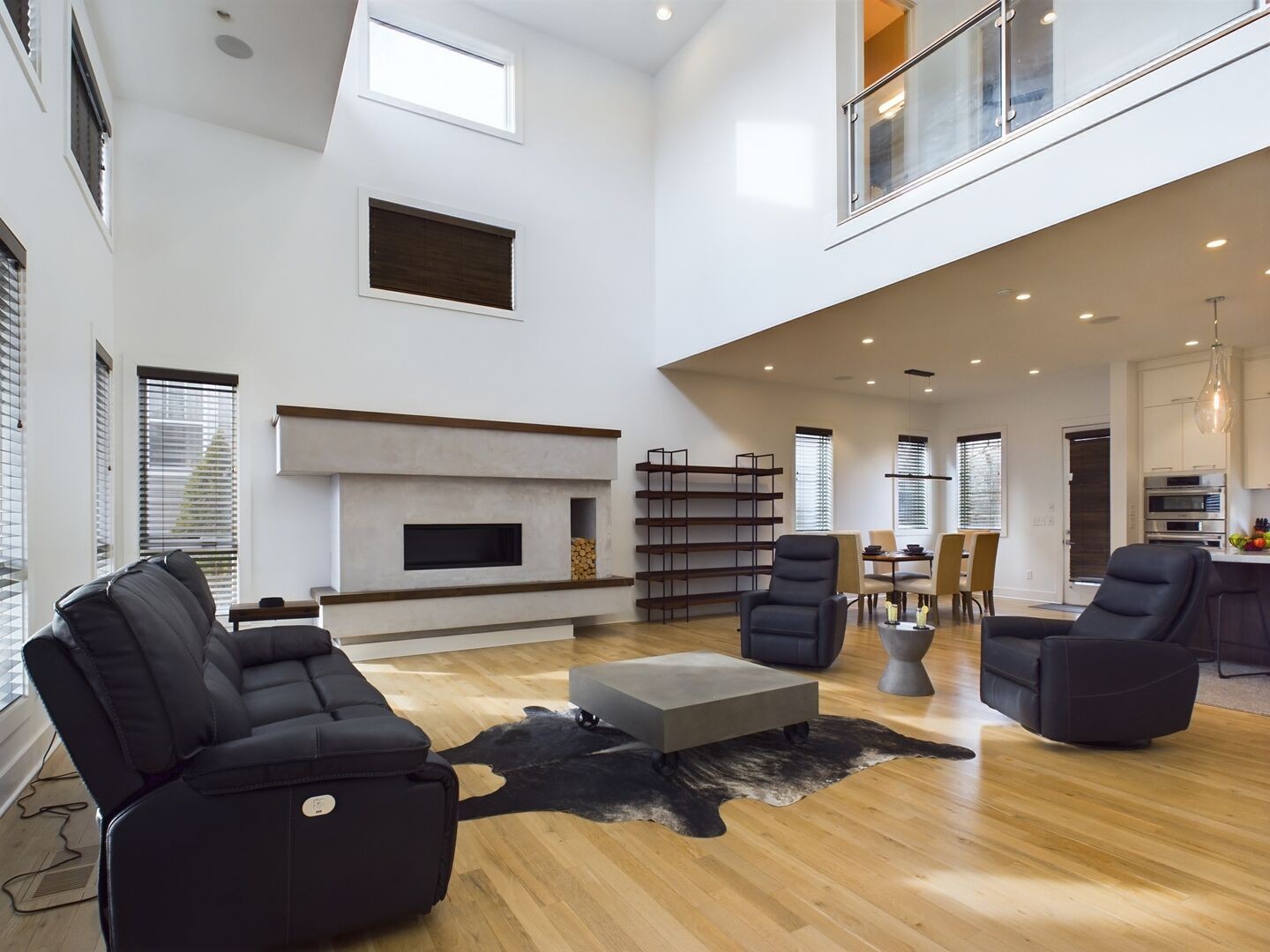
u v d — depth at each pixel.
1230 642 5.07
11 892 2.06
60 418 3.28
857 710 3.95
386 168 5.94
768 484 8.19
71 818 2.54
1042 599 8.61
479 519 5.82
